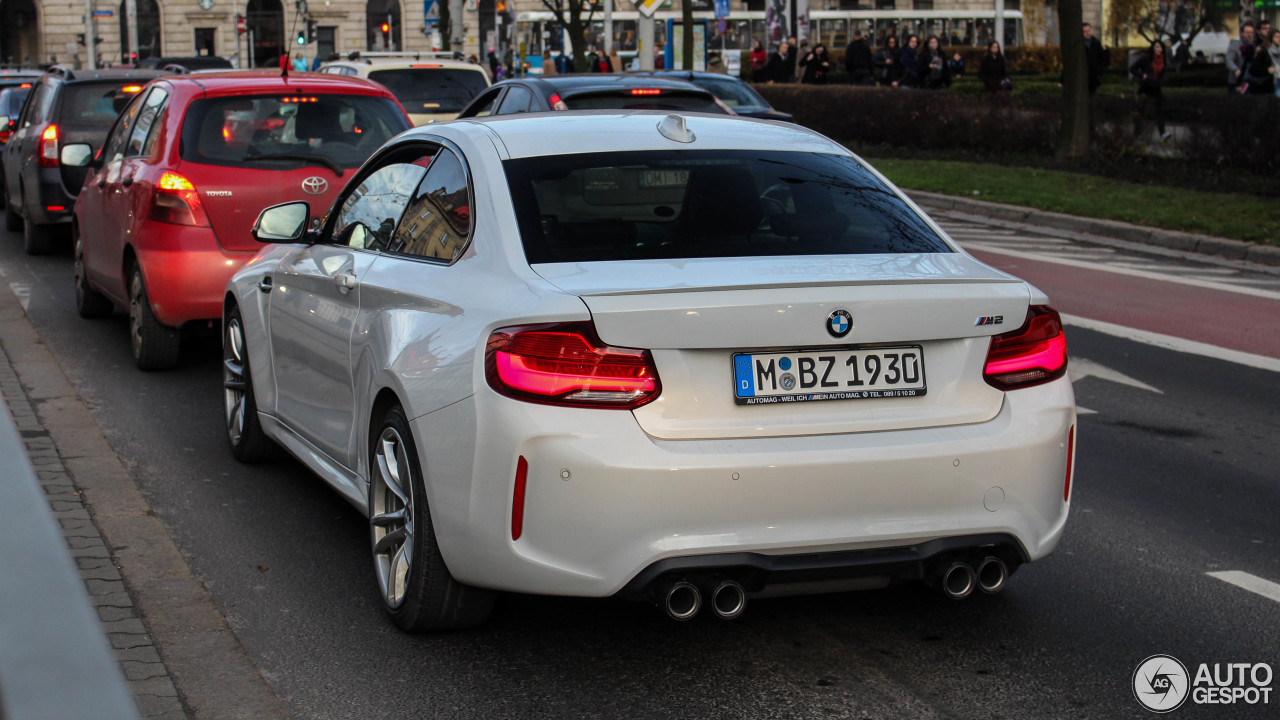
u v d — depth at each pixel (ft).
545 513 11.53
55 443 21.35
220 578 15.55
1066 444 12.92
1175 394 26.81
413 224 15.15
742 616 14.39
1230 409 25.57
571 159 14.26
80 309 33.78
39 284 39.52
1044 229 53.93
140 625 13.61
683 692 12.43
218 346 30.42
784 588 12.00
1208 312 35.96
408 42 241.14
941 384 12.46
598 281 12.07
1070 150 68.39
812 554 11.85
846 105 82.02
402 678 12.67
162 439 22.13
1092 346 31.48
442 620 13.37
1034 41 174.81
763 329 11.78
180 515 18.01
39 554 3.95
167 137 26.76
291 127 27.25
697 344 11.68
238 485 19.49
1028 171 66.13
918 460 11.98
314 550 16.60
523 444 11.52
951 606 14.82
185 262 25.81
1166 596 15.30
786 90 86.74
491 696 12.30
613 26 152.15
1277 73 79.30
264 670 12.84
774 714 11.96
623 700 12.24
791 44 107.04
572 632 13.87
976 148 74.74
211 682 12.35
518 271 12.60
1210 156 61.67
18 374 26.68
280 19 239.50
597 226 13.32
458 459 12.10
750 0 178.40
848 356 12.18
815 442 11.86
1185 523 18.33
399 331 13.70
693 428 11.68
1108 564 16.48
